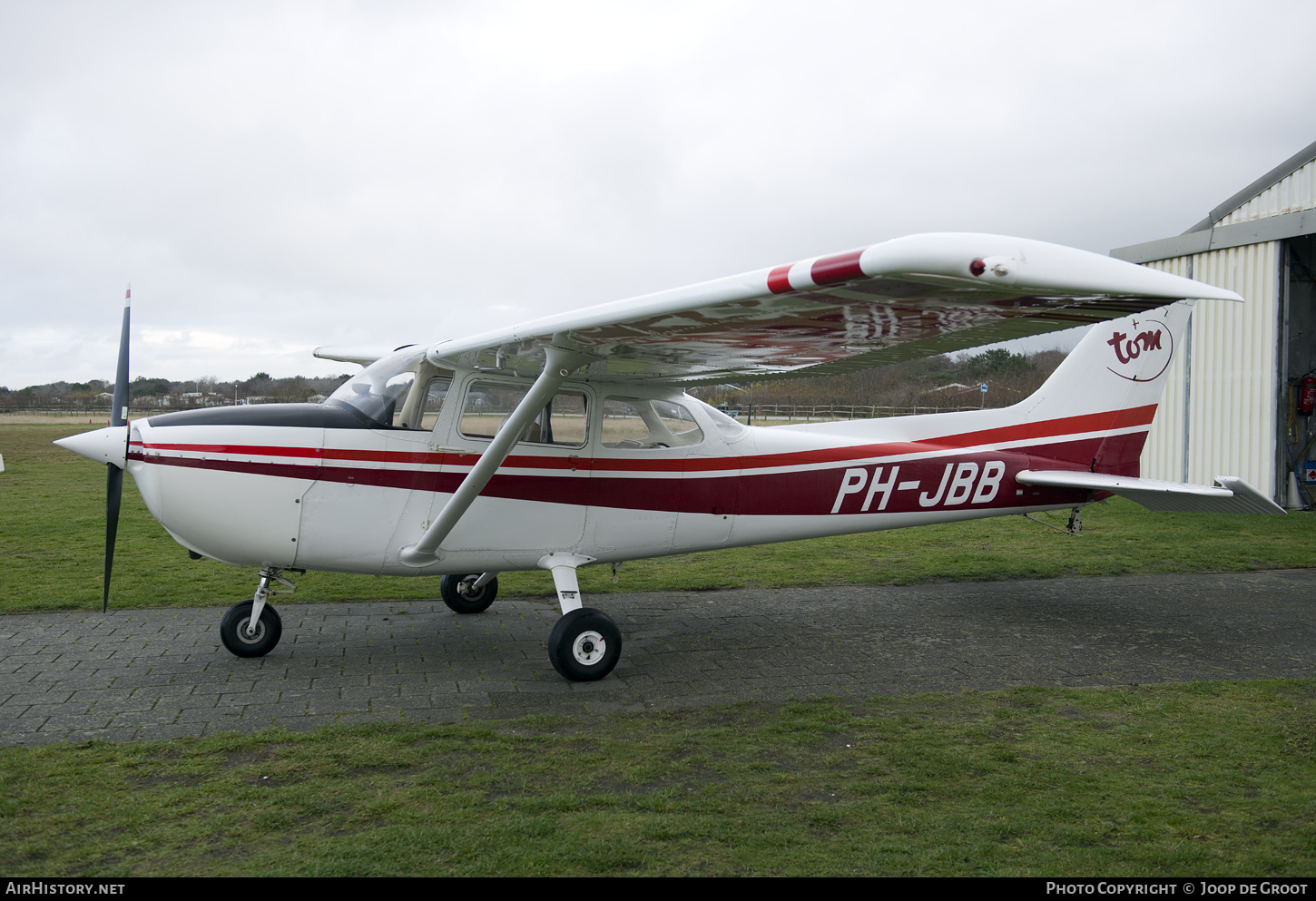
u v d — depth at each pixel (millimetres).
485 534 4816
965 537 9406
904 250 2396
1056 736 3721
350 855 2615
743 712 4047
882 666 4867
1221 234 11234
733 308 3197
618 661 4949
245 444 4398
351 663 4797
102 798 2988
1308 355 11875
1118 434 6562
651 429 5246
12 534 8867
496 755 3463
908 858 2629
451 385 4793
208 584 6695
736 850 2676
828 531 5793
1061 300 2863
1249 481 10984
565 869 2545
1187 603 6473
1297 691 4359
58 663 4648
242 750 3451
